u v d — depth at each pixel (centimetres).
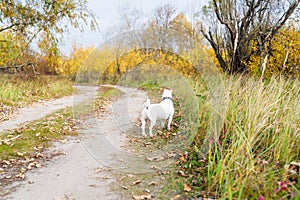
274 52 734
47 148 414
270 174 245
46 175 314
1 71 1101
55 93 1121
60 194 268
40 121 613
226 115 358
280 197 214
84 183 293
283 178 230
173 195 259
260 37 760
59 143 438
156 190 271
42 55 1023
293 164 260
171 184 281
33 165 344
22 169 329
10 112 732
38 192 273
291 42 725
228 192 217
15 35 869
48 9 814
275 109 354
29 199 259
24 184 291
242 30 762
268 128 311
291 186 230
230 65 768
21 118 656
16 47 902
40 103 909
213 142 324
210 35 767
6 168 333
